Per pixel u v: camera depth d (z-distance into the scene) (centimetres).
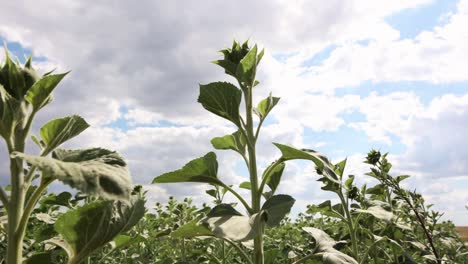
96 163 198
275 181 375
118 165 206
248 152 324
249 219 253
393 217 416
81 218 212
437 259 399
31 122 209
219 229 239
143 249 752
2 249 455
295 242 831
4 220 258
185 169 319
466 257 511
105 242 229
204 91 320
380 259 513
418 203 436
